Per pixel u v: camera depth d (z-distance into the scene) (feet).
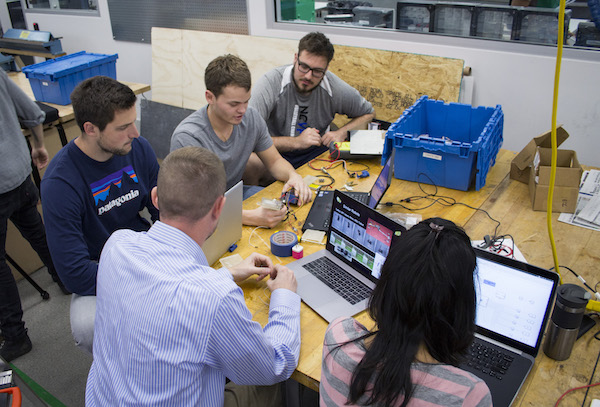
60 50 13.48
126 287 3.58
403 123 7.15
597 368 4.12
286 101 8.85
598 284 5.02
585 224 6.04
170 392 3.42
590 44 8.82
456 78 9.61
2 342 7.72
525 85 9.51
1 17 15.99
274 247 5.56
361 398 2.90
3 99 7.02
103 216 6.01
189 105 12.83
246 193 7.80
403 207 6.52
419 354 2.80
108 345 3.68
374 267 4.96
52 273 8.75
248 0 11.66
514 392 3.83
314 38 7.88
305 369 4.11
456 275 2.66
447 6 9.68
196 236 3.90
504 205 6.53
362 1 10.58
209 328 3.39
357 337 3.12
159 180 3.77
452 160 6.74
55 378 7.20
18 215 7.78
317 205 6.47
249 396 4.72
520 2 9.00
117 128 5.35
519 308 4.13
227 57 6.46
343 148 7.86
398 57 10.12
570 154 6.35
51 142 9.58
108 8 13.92
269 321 4.34
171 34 12.69
